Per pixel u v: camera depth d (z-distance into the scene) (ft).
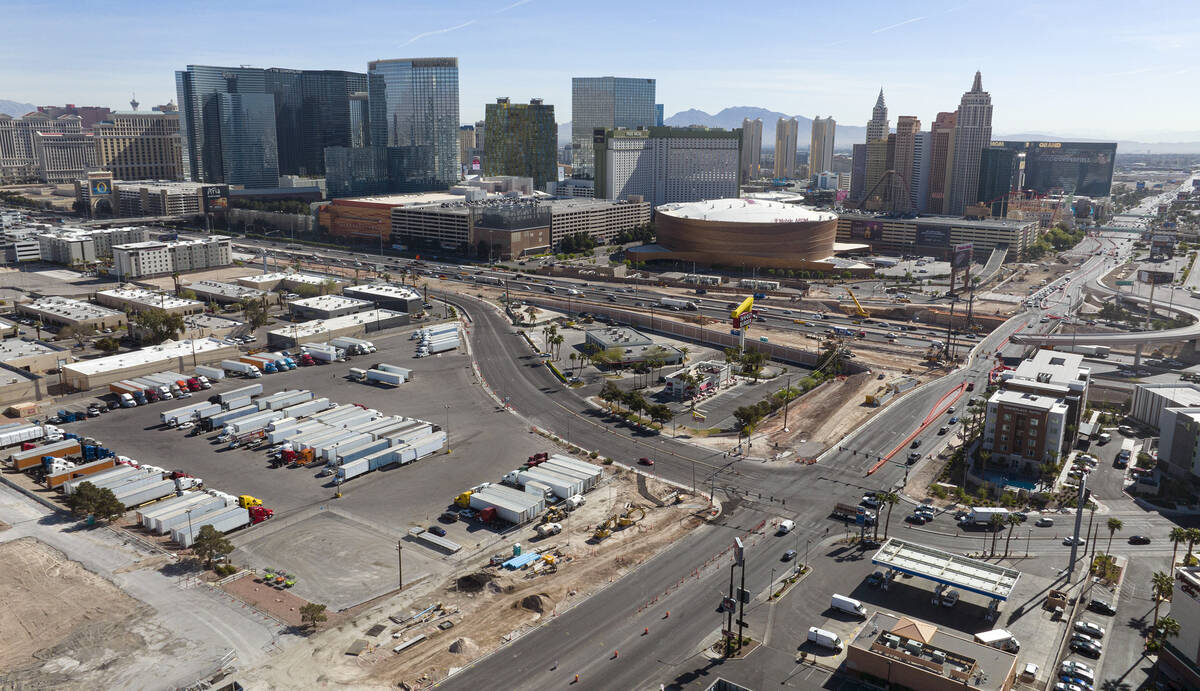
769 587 604.08
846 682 500.33
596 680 497.46
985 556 649.20
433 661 513.45
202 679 490.90
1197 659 489.67
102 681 489.26
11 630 538.47
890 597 593.42
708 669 509.76
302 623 549.95
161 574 609.83
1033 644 538.06
